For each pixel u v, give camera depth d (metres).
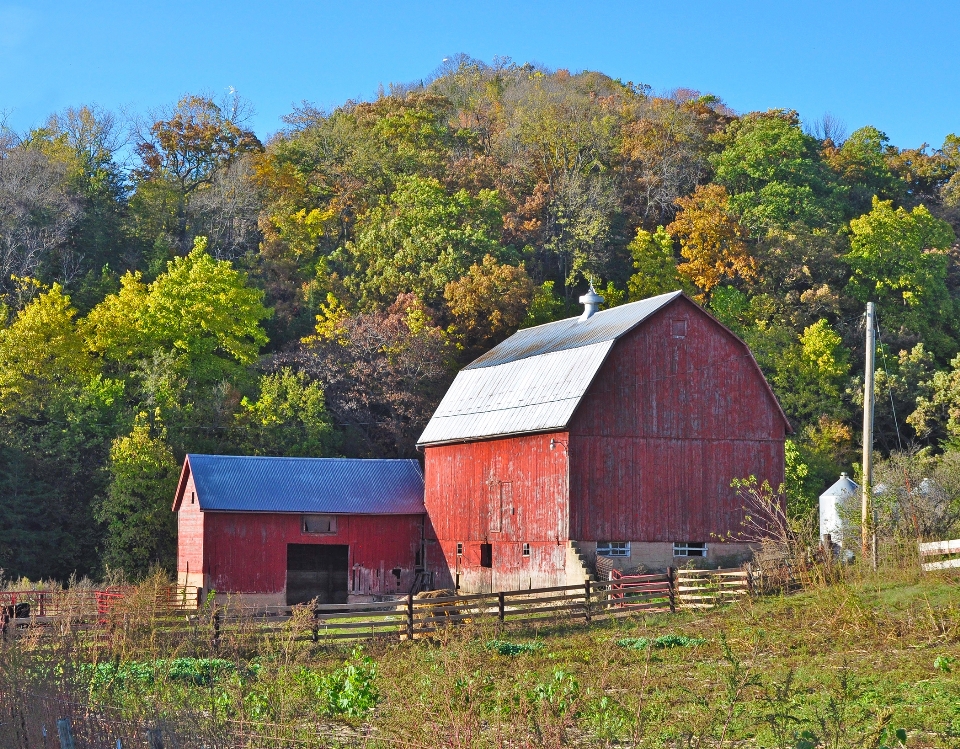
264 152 101.44
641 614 31.36
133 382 63.97
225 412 61.41
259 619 30.36
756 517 40.75
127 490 54.09
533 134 102.00
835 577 30.70
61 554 55.44
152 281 78.62
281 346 76.06
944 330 84.00
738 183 95.62
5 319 66.50
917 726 17.70
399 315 68.31
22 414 59.53
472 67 142.50
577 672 22.97
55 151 90.56
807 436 69.38
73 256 80.81
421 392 65.25
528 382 43.22
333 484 48.38
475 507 44.50
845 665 22.17
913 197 105.69
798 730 17.41
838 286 84.62
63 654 23.55
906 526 33.66
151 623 28.47
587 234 84.56
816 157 100.56
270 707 19.25
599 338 40.94
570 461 38.91
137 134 97.06
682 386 40.62
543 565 40.00
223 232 88.25
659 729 17.67
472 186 92.00
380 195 91.75
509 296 70.69
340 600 48.41
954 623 24.31
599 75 127.88
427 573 47.84
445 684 17.91
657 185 95.38
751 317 78.56
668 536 39.69
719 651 24.58
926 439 70.38
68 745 14.23
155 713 16.56
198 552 45.88
